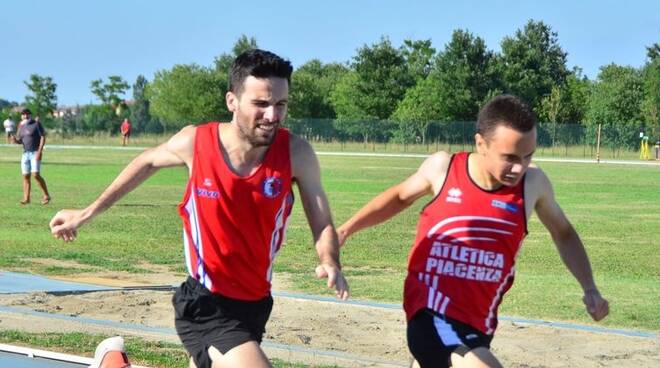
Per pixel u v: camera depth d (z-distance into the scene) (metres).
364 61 134.38
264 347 13.16
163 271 20.70
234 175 7.59
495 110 7.49
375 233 29.05
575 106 132.75
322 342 13.61
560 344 13.79
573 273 8.44
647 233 30.16
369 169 68.44
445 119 124.12
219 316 7.92
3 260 21.64
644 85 126.50
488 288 7.85
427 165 8.21
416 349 7.89
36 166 36.34
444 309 7.83
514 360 12.73
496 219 7.77
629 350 13.47
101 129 135.12
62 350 12.85
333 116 142.00
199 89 133.50
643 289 19.14
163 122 132.12
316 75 177.12
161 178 55.75
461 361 7.48
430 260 7.95
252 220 7.68
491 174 7.71
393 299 17.44
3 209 34.41
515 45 134.50
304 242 26.12
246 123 7.45
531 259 23.81
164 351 12.69
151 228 29.11
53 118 135.25
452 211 7.87
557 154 112.00
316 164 7.88
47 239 25.84
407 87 134.00
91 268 20.92
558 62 161.25
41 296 16.98
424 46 142.88
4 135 128.50
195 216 7.78
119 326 14.45
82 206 35.94
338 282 7.41
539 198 8.05
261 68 7.35
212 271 7.82
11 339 13.38
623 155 110.31
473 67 125.06
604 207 40.25
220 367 7.73
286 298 17.05
